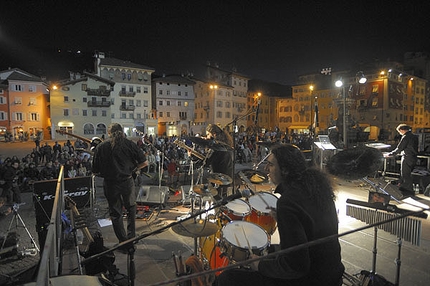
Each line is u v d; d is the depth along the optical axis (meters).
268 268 1.65
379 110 44.28
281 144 1.95
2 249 4.77
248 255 2.38
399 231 3.37
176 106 57.44
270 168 1.92
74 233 3.96
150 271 3.80
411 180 7.92
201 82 58.03
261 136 26.08
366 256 4.22
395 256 4.23
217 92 55.34
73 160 12.15
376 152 2.59
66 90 46.94
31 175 10.87
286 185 1.79
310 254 1.63
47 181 4.96
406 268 3.88
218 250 2.88
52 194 5.00
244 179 4.30
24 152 26.53
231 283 1.83
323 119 56.12
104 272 3.60
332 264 1.67
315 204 1.66
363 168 2.56
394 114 46.19
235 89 58.97
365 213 3.64
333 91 53.88
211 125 6.27
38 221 4.87
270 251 2.60
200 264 2.95
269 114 66.19
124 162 4.35
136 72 53.72
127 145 4.38
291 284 1.68
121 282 3.48
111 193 4.35
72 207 4.82
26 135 43.66
